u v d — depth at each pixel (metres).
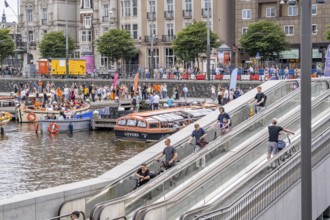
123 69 95.25
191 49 84.31
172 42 90.88
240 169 21.84
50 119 56.03
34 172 37.16
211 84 70.88
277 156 21.27
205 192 20.06
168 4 98.38
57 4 111.12
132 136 49.47
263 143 23.52
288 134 23.97
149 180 21.42
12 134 54.28
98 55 106.12
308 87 14.80
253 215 19.27
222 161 21.95
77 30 113.31
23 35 115.44
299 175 22.03
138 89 70.81
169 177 20.98
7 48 102.25
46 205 20.03
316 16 86.44
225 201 18.95
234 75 55.03
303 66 14.80
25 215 19.48
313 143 22.64
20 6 115.75
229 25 95.50
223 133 26.34
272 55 81.75
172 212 18.95
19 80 88.38
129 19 102.69
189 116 50.69
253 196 19.23
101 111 58.06
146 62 100.94
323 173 23.62
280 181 20.77
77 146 47.31
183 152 24.56
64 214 20.09
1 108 67.56
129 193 20.25
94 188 21.38
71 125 55.59
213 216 17.44
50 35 101.50
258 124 26.39
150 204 19.17
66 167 38.69
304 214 14.91
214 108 54.12
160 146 24.83
